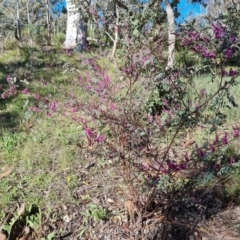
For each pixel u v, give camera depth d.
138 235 2.26
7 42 9.54
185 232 2.27
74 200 2.61
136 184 2.54
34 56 7.47
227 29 1.82
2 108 4.66
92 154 3.21
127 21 2.80
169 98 2.52
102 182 2.85
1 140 3.64
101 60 4.15
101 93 2.42
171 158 2.88
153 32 2.89
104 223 2.39
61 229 2.34
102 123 2.35
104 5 4.83
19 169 3.12
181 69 2.05
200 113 2.07
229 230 2.29
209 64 2.02
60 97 4.35
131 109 2.29
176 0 4.98
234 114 3.79
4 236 2.19
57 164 3.16
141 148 2.31
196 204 2.33
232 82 1.77
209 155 1.89
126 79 2.59
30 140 3.62
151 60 2.20
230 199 2.56
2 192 2.75
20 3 16.25
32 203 2.55
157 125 2.18
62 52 8.32
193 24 2.04
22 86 5.47
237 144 3.09
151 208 2.34
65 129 3.78
